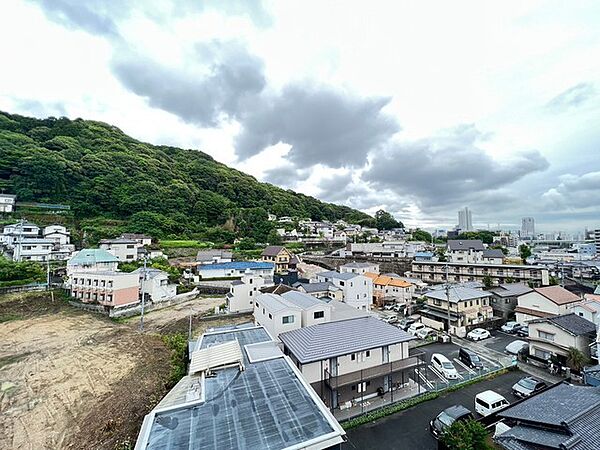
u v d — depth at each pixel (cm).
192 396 991
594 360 1784
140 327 2645
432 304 2995
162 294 3594
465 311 2727
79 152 7244
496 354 2166
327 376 1499
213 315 2984
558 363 1834
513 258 5669
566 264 4831
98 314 2980
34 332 2461
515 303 3011
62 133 8131
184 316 3012
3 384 1648
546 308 2484
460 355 2109
